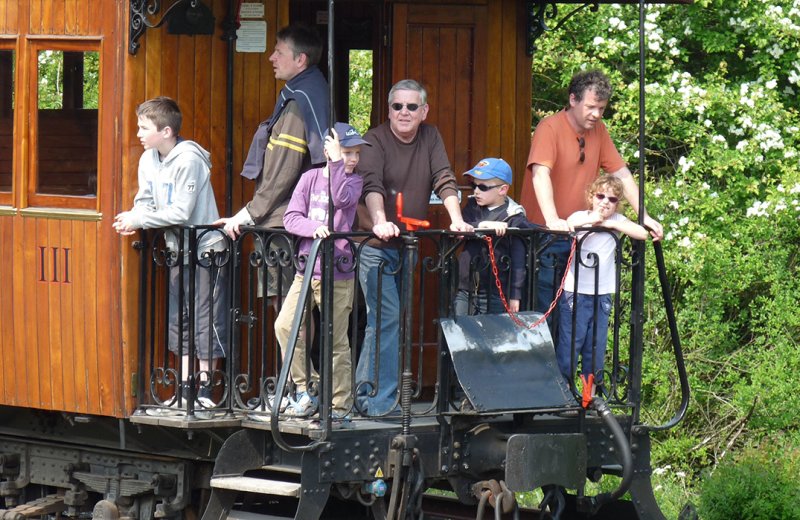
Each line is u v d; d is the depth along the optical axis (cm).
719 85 2348
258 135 1262
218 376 1318
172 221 1226
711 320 2169
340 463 1177
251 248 1349
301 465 1162
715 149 2291
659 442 2122
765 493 1591
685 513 1383
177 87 1288
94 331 1273
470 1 1453
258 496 1384
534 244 1262
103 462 1366
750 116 2302
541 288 1314
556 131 1327
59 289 1294
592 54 2455
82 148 1288
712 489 1625
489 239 1232
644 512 1307
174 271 1272
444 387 1220
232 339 1238
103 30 1261
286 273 1277
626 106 2341
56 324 1297
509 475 1188
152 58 1264
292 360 1191
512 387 1212
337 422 1189
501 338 1229
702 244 2173
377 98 1470
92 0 1269
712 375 2208
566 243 1322
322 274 1162
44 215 1298
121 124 1252
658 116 2319
